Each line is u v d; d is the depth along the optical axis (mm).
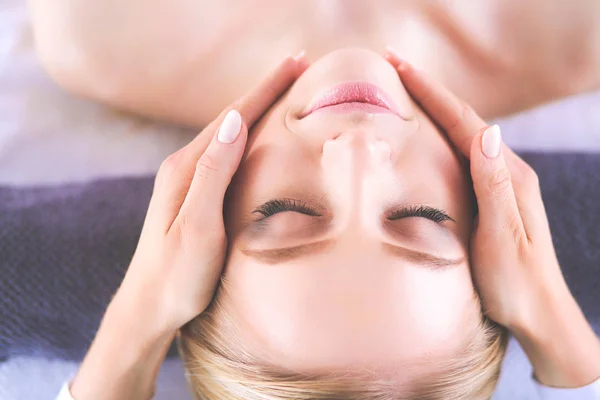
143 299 1020
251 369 944
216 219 943
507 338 1117
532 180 1050
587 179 1328
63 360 1345
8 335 1308
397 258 881
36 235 1304
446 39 1354
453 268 925
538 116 1494
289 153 948
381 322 862
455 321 925
